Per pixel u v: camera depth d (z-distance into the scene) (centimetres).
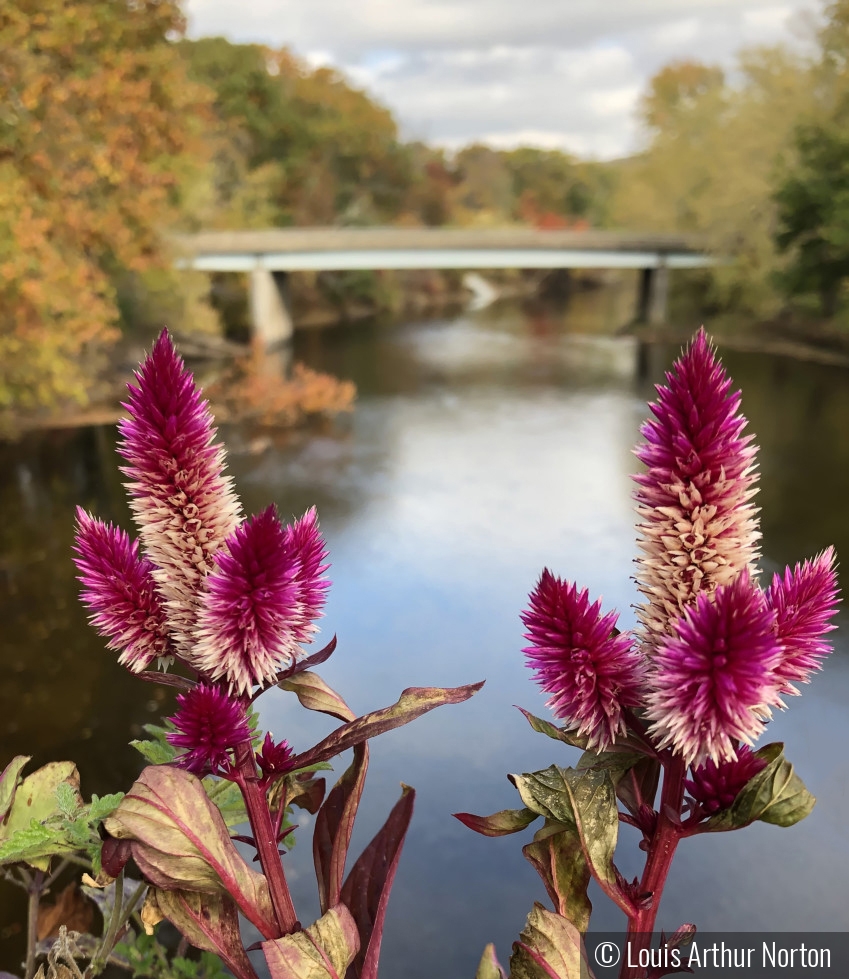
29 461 2291
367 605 1650
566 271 8300
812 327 4356
